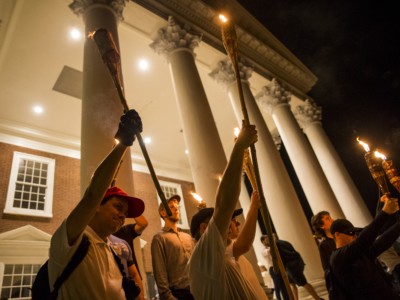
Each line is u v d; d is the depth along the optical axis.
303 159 12.27
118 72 1.72
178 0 10.41
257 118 10.87
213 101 15.00
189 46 9.66
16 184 12.27
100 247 1.93
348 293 2.61
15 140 12.98
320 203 11.61
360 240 2.55
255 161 1.70
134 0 9.12
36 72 11.32
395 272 3.71
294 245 9.17
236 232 2.37
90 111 5.70
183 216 17.34
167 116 15.21
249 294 1.77
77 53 11.02
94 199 1.57
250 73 12.16
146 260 14.20
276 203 9.83
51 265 1.62
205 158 7.52
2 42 9.87
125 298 1.87
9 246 10.68
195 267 1.59
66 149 14.31
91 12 7.29
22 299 10.29
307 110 15.46
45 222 12.21
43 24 9.76
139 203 2.28
